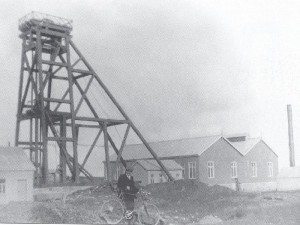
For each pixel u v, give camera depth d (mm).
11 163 27422
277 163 49938
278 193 31469
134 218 14539
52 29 34656
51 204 20562
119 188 14469
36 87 33281
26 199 27281
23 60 34531
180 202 27422
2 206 20438
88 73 35719
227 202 25906
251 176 46781
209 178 42594
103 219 14539
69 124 35375
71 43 35406
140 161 41750
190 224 18844
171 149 45219
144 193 15211
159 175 41281
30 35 34156
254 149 47844
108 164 35469
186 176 42812
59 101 33438
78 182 32438
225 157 44594
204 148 42625
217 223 18406
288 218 18828
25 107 34688
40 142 34656
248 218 19234
